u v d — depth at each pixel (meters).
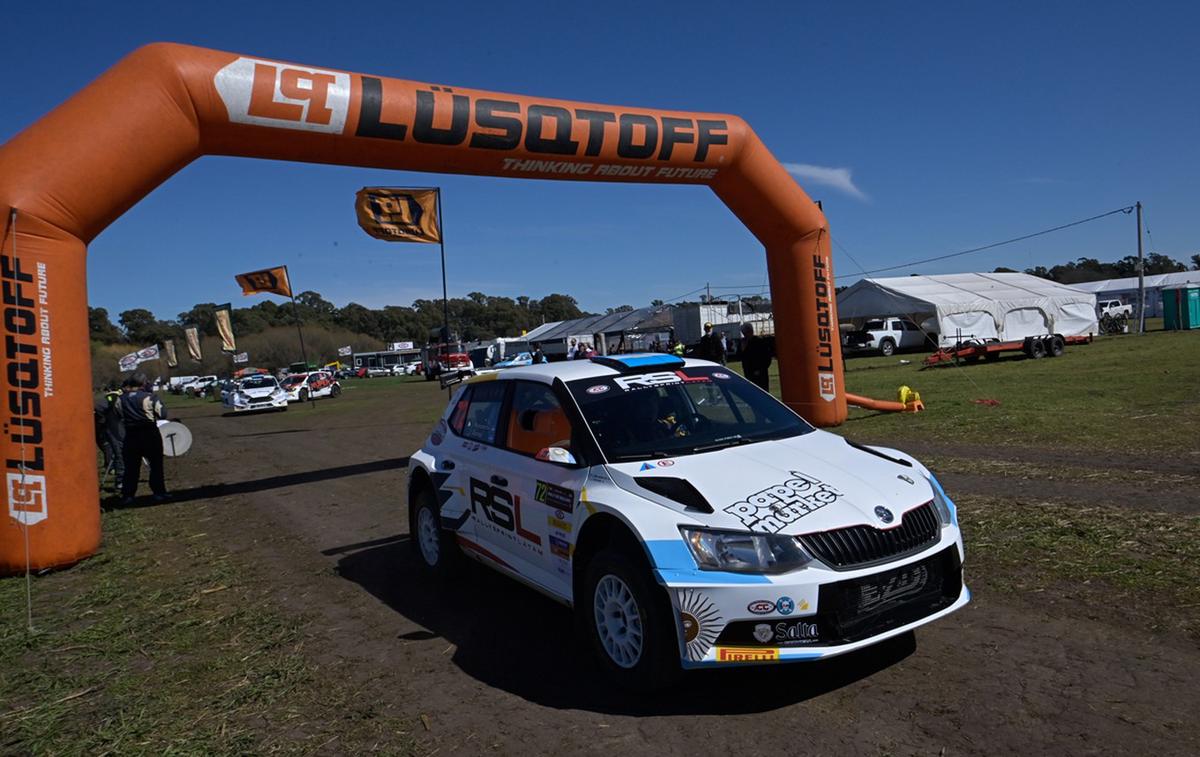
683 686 4.05
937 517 4.04
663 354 5.87
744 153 12.27
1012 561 5.45
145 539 8.73
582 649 4.68
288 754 3.64
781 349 13.64
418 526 6.59
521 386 5.53
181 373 91.81
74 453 7.70
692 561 3.63
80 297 7.89
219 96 8.47
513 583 6.18
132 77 8.14
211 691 4.44
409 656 4.76
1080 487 7.36
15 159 7.57
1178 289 37.59
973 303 34.66
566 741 3.58
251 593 6.38
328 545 7.90
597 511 4.16
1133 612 4.42
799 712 3.66
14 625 5.93
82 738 3.94
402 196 14.52
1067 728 3.31
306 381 39.53
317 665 4.72
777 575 3.53
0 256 7.36
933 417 13.08
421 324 136.62
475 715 3.91
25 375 7.40
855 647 3.56
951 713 3.52
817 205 13.39
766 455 4.45
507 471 5.18
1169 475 7.56
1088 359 23.80
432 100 9.63
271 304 126.38
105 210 8.05
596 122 10.80
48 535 7.44
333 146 9.34
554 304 148.62
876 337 37.00
